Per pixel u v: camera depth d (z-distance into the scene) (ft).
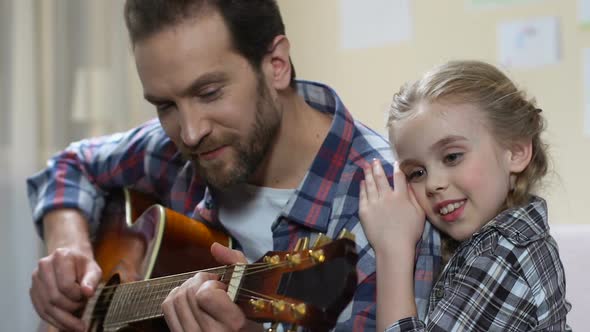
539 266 3.59
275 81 3.91
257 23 3.76
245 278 3.36
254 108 3.76
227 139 3.71
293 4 8.14
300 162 4.11
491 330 3.49
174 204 4.71
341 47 7.89
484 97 3.73
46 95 8.44
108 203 5.14
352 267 3.14
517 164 3.83
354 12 7.80
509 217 3.69
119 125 8.72
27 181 5.43
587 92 6.64
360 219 3.81
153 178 4.91
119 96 8.72
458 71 3.84
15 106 8.20
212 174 3.80
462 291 3.53
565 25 6.73
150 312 3.95
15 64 8.21
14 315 8.18
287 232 4.00
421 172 3.80
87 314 4.42
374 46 7.69
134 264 4.41
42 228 5.23
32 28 8.29
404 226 3.66
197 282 3.33
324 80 8.00
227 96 3.65
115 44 8.71
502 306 3.50
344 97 7.89
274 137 4.00
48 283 4.46
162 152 4.85
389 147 4.14
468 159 3.67
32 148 8.27
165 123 3.83
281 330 3.87
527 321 3.53
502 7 6.99
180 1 3.59
